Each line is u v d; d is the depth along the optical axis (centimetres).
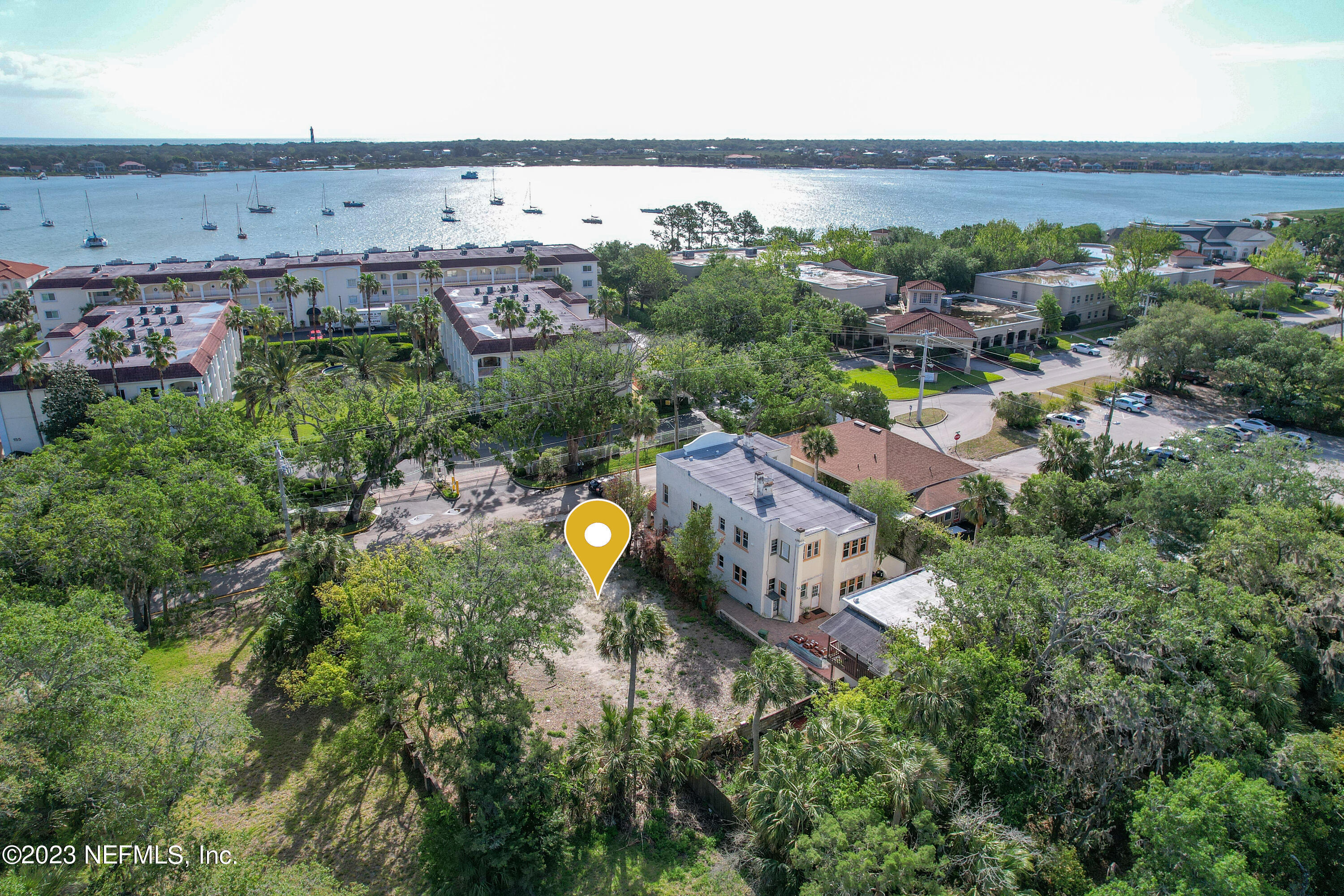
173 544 4538
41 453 5197
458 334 9825
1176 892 2320
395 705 3644
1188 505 4797
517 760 3328
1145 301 11600
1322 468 7119
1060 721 3030
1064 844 2916
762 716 3759
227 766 3178
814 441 5925
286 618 4350
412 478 7212
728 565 5322
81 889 2614
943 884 2720
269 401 7375
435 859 3166
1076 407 9044
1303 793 2758
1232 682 3180
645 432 6506
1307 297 14938
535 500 6719
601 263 15700
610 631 3581
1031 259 15775
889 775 2927
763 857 3136
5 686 2805
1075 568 3606
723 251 16462
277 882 2677
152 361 8000
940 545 5169
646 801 3638
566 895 3159
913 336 10400
